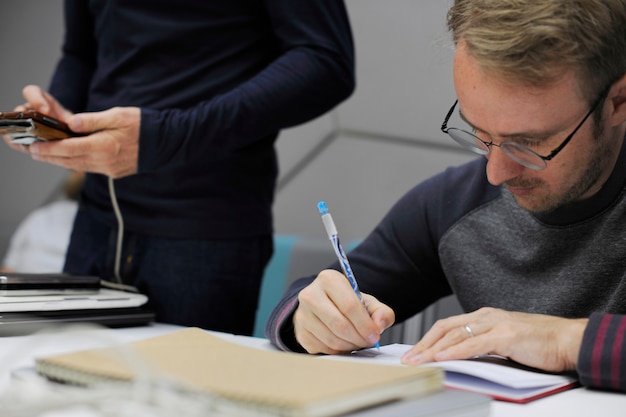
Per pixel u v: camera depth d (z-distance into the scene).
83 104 1.64
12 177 3.23
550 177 0.93
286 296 1.14
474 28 0.86
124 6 1.45
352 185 2.69
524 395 0.75
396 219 1.31
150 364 0.67
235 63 1.45
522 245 1.16
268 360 0.71
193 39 1.42
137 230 1.47
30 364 0.81
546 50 0.83
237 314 1.49
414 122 2.54
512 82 0.84
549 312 1.11
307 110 1.40
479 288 1.20
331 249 1.75
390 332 1.54
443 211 1.26
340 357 0.97
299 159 2.78
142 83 1.45
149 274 1.46
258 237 1.51
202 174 1.44
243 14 1.43
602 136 0.93
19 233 2.71
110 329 1.25
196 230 1.44
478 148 0.97
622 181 1.05
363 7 2.56
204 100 1.43
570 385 0.82
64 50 1.68
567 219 1.10
